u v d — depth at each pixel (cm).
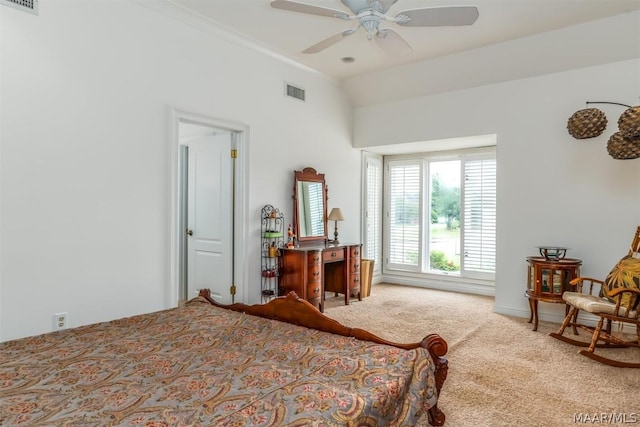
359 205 604
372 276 584
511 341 357
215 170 436
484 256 559
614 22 364
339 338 202
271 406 132
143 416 124
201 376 155
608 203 398
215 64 386
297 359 176
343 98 567
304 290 432
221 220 432
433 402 176
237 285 422
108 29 304
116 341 195
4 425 118
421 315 446
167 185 345
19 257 260
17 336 259
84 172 291
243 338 202
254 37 408
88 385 146
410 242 633
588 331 360
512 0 331
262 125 438
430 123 518
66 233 282
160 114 340
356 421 130
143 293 328
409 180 637
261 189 438
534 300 393
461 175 584
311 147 509
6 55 253
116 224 310
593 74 404
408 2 331
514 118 452
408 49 309
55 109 276
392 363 172
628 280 322
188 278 473
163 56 342
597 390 259
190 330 211
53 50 274
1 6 250
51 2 273
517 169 450
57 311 277
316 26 382
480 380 274
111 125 306
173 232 348
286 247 450
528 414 228
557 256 396
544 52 412
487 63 447
